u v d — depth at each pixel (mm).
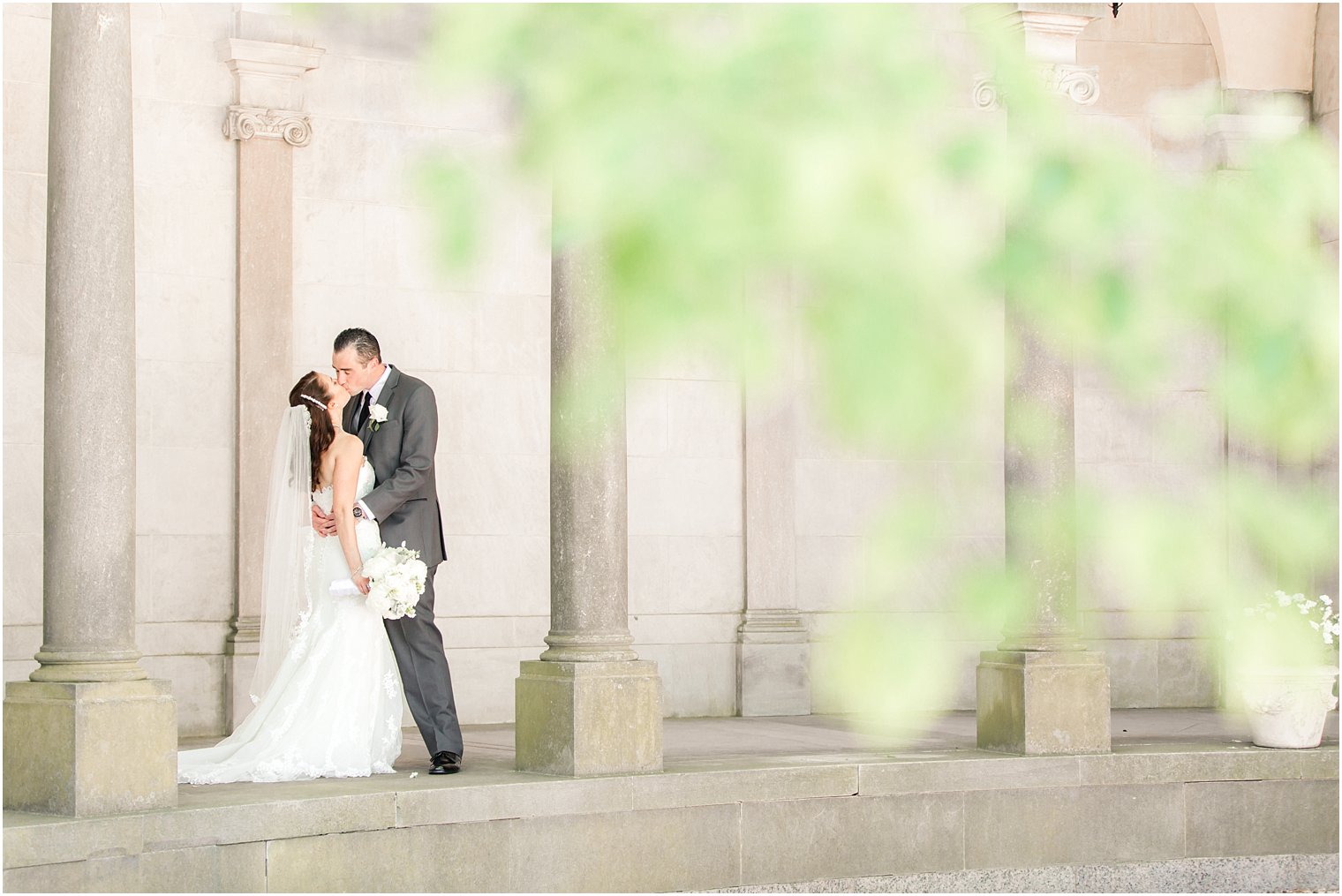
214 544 10094
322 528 7289
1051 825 7809
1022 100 910
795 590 11547
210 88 10227
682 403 11438
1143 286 896
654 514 11312
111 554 6074
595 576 7109
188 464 10055
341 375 7422
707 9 839
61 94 6234
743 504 11523
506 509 11016
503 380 11070
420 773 7223
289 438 7445
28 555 9500
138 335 9953
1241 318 916
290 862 6102
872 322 799
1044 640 8109
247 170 10234
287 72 10344
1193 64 12062
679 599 11328
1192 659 12094
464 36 820
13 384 9516
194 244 10148
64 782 5773
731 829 7117
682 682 11281
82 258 6188
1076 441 11266
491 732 10039
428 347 10852
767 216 785
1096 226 873
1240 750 8219
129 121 6324
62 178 6223
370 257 10695
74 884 5562
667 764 7488
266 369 10242
